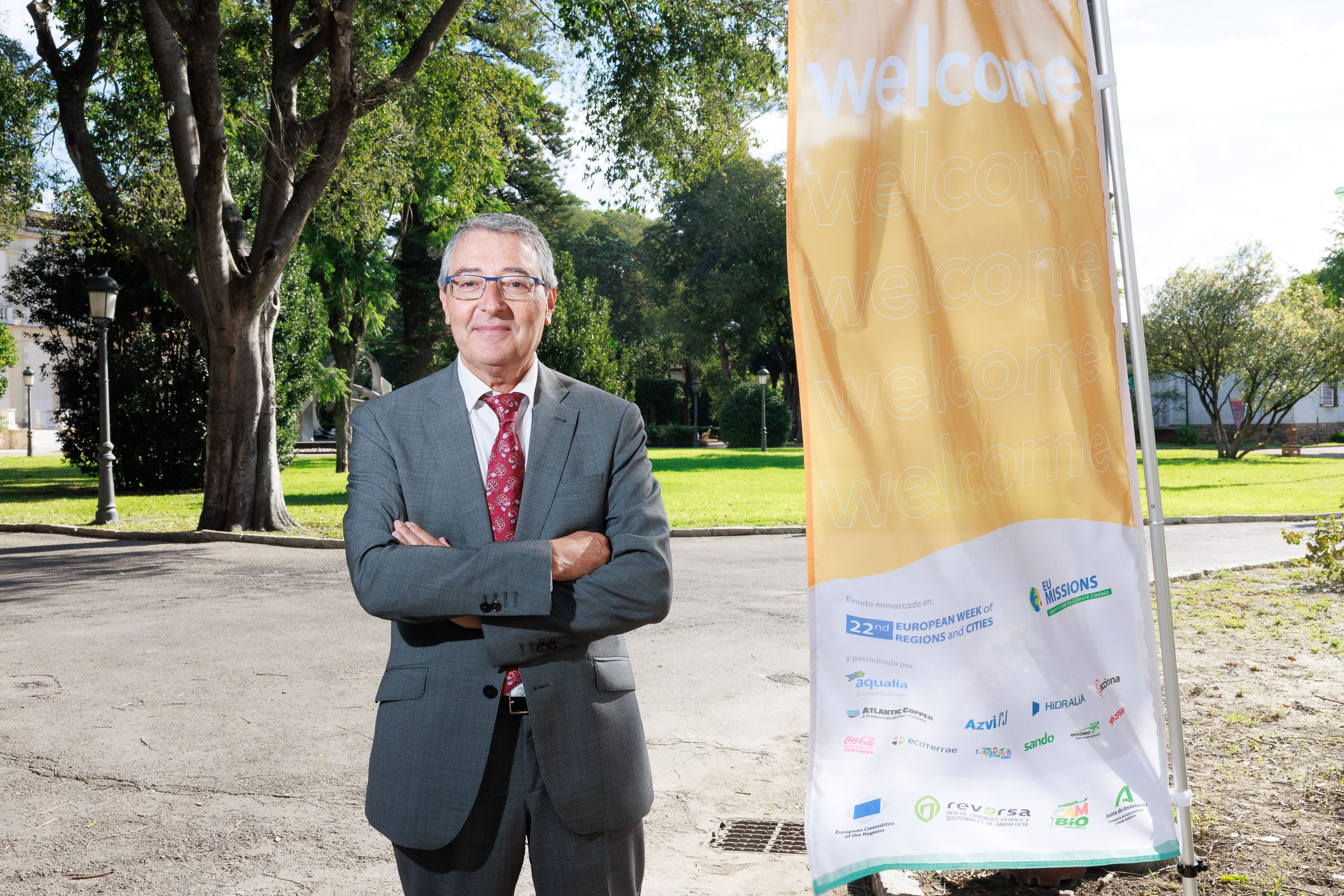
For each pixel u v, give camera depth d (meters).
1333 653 6.70
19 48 15.55
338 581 10.91
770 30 17.09
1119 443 2.99
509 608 1.96
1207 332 33.72
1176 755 2.95
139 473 24.08
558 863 2.08
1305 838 3.68
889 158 2.90
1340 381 34.94
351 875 3.72
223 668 6.95
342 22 14.34
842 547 2.88
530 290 2.19
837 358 2.88
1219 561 11.34
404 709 2.05
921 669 2.87
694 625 8.30
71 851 3.92
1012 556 2.90
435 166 22.36
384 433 2.20
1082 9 2.97
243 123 18.02
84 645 7.70
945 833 2.87
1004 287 2.92
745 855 3.90
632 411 2.27
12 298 25.05
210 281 14.91
